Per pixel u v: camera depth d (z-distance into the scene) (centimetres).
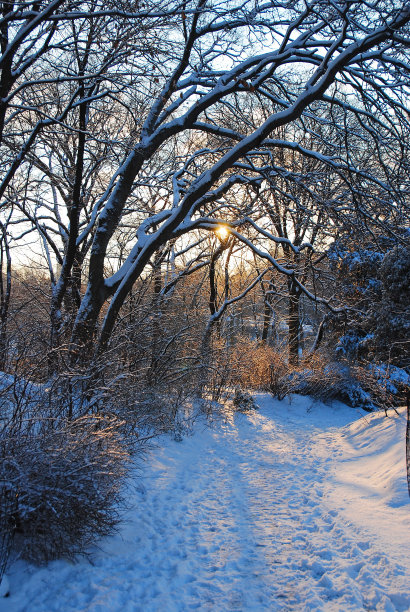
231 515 601
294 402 1777
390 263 1496
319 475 806
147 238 1007
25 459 414
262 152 1029
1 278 1231
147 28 787
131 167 945
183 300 1469
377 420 1143
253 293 2614
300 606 376
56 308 848
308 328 3553
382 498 627
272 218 1697
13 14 655
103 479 454
